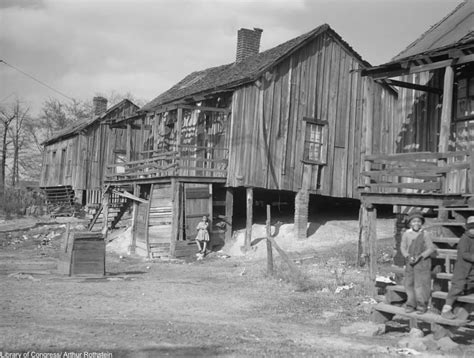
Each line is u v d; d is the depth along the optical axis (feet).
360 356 25.77
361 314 37.55
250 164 77.15
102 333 28.89
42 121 253.24
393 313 32.35
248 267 63.05
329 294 45.32
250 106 78.07
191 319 34.94
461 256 29.94
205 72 111.45
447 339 29.55
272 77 78.74
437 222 38.55
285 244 77.10
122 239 89.86
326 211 96.12
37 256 75.97
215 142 84.48
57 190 148.56
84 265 54.34
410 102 54.34
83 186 132.05
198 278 56.03
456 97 50.06
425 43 50.83
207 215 79.15
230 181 78.84
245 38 99.35
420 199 40.22
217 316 36.50
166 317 35.24
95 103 148.15
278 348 27.02
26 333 27.96
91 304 38.75
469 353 27.76
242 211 94.63
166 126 99.09
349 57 87.20
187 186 78.13
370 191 45.47
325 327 33.81
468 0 55.77
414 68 45.55
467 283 29.89
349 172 86.28
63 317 33.42
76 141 136.77
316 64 83.51
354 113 87.20
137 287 47.60
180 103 86.94
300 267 59.41
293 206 93.91
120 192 88.99
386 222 86.79
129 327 30.91
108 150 135.03
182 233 77.30
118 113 135.33
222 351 25.70
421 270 31.17
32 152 250.98
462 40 43.42
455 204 37.96
